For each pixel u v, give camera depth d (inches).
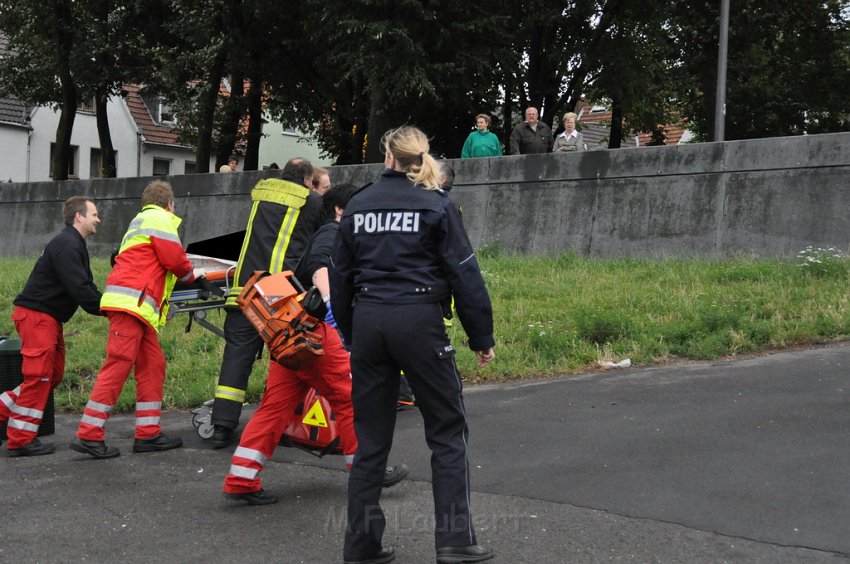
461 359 313.0
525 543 167.0
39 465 243.9
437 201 158.6
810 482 185.9
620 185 480.1
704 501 181.2
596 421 239.6
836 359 275.1
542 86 984.9
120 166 1702.8
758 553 157.4
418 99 756.6
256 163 1086.4
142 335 252.1
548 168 505.0
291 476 221.0
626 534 168.9
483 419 251.8
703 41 921.5
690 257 446.6
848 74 1046.4
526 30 922.1
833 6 966.4
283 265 256.2
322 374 198.2
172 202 261.9
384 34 720.3
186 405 308.8
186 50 992.9
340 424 202.8
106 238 706.2
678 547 161.9
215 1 894.4
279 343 189.6
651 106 1038.4
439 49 759.7
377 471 162.4
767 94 1067.3
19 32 1018.1
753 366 277.4
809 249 403.9
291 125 1149.1
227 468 232.7
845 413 225.8
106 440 271.1
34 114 1572.3
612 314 335.9
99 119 1128.8
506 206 518.0
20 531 187.5
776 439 212.2
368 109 1010.1
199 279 264.7
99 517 194.9
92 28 961.5
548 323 343.0
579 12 910.4
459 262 157.2
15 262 642.8
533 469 207.9
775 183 434.0
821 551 156.7
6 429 275.9
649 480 194.7
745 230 439.5
